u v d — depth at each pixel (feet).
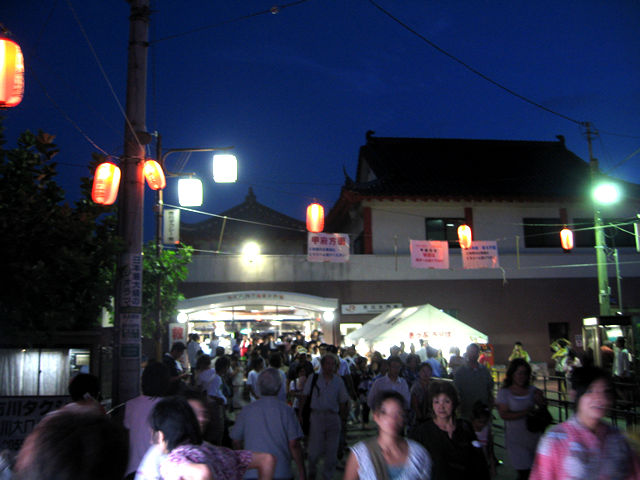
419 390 28.45
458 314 80.59
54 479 6.35
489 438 21.01
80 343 30.19
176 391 19.35
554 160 101.30
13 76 18.57
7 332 23.56
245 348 75.36
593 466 12.10
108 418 7.20
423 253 74.74
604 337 56.95
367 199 80.59
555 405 50.29
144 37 28.78
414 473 12.91
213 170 46.39
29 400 21.65
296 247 108.88
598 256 68.64
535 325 81.71
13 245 22.17
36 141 26.61
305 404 27.35
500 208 85.35
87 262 23.59
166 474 9.00
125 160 27.45
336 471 31.07
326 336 77.41
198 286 76.79
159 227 48.19
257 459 13.29
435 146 101.96
